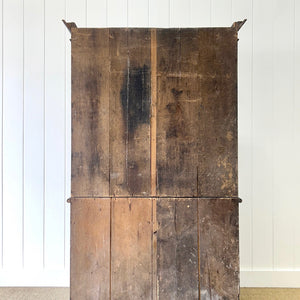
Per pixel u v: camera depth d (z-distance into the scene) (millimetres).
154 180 1210
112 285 1203
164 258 1206
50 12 1796
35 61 1796
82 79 1211
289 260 1790
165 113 1209
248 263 1794
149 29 1212
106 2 1796
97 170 1211
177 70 1209
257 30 1792
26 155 1803
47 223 1806
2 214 1797
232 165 1203
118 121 1214
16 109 1799
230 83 1205
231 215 1199
